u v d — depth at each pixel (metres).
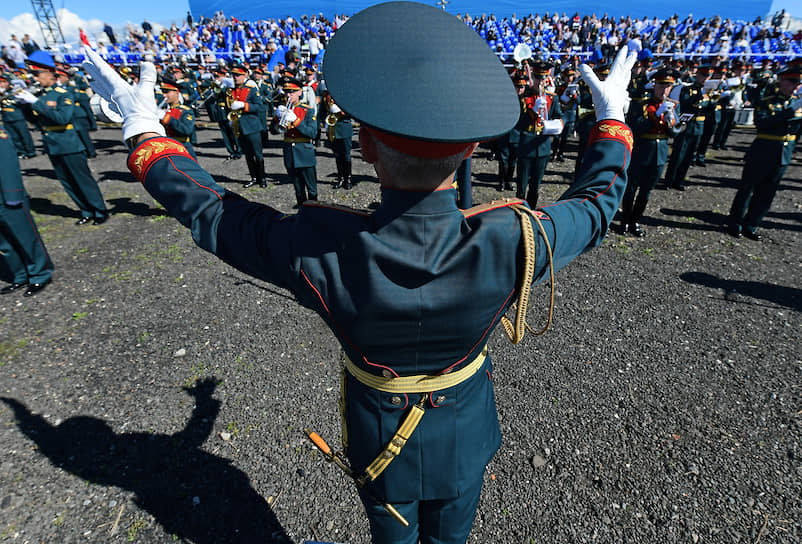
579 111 7.60
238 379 3.21
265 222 0.93
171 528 2.22
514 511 2.29
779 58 15.35
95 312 4.07
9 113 9.47
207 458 2.59
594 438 2.69
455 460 1.09
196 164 1.04
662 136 5.23
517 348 3.51
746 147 10.81
